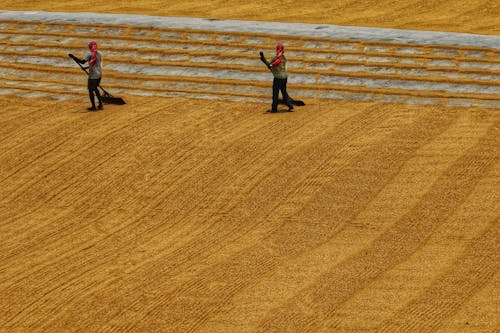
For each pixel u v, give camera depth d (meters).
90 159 38.00
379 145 38.06
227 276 28.14
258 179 35.38
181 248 30.44
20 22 57.72
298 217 32.28
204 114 43.06
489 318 24.89
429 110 42.62
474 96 44.03
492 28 55.09
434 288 26.70
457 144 37.91
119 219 33.06
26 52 53.56
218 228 31.91
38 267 29.38
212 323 25.41
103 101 45.28
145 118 42.62
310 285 27.25
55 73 50.91
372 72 47.66
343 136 39.25
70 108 44.81
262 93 46.25
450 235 30.25
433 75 46.94
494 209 31.92
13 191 35.66
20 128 42.00
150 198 34.50
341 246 29.94
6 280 28.53
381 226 31.22
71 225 32.69
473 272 27.58
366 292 26.66
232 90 46.91
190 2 64.81
